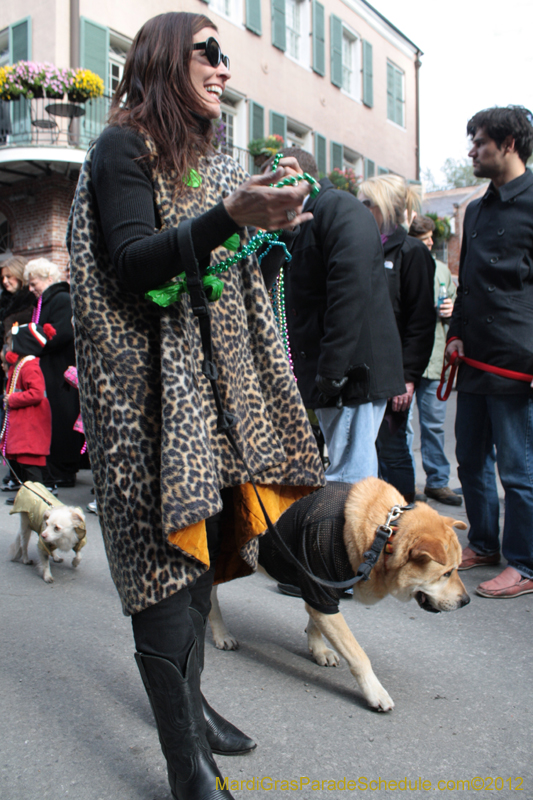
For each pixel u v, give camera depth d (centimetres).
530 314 304
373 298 293
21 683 230
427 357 408
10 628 279
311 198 298
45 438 494
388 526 216
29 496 366
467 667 241
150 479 143
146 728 202
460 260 349
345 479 299
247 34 1531
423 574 216
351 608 298
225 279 162
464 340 332
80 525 350
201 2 1409
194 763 151
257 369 173
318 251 293
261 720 206
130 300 147
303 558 218
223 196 167
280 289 204
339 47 1852
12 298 564
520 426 306
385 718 207
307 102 1736
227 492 178
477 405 331
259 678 235
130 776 178
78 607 306
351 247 276
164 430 137
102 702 218
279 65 1633
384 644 261
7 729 201
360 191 409
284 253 182
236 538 171
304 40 1755
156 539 143
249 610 300
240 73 1513
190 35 154
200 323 140
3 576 356
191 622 156
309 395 309
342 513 223
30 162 1123
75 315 149
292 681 233
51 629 279
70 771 180
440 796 169
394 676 235
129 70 158
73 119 1168
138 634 151
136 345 145
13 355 498
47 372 548
